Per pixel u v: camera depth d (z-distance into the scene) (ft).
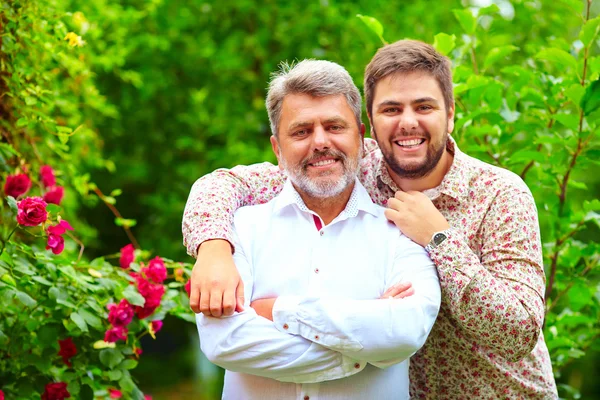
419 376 7.96
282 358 6.89
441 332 7.69
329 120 7.27
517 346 7.09
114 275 9.68
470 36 11.16
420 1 19.53
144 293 9.31
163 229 21.74
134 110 21.95
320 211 7.66
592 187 25.49
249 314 6.95
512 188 7.55
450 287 7.11
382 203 8.10
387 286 7.37
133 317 9.48
